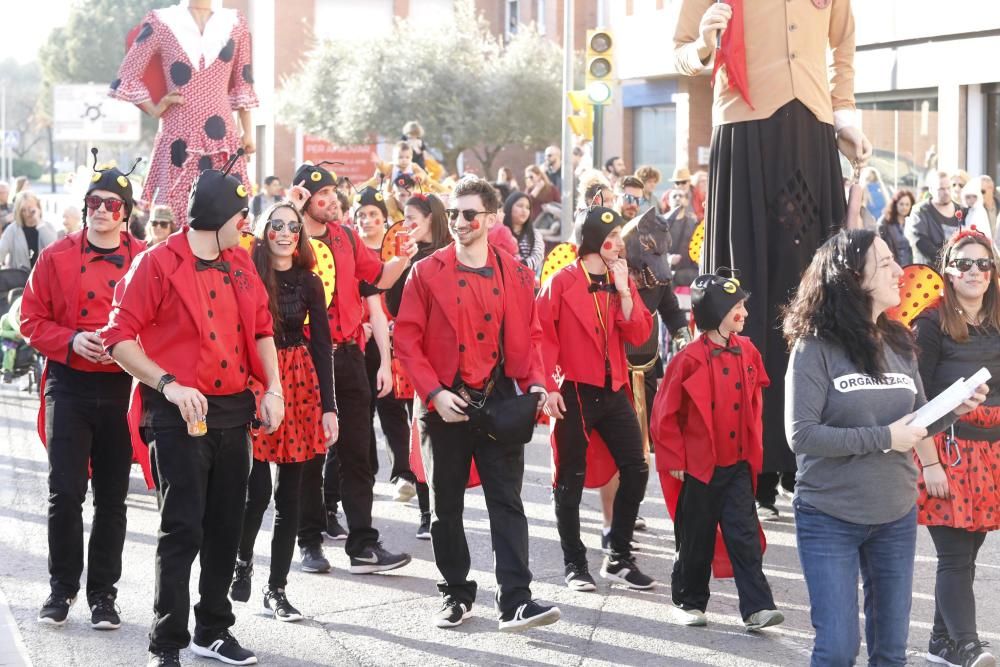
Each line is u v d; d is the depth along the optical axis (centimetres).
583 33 3747
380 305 841
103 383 630
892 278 477
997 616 657
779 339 810
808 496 476
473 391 628
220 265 554
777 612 625
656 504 927
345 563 774
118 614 643
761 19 809
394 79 3647
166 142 905
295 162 4544
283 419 636
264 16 4650
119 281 596
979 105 2030
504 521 623
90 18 7575
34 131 9575
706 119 2989
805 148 814
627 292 713
